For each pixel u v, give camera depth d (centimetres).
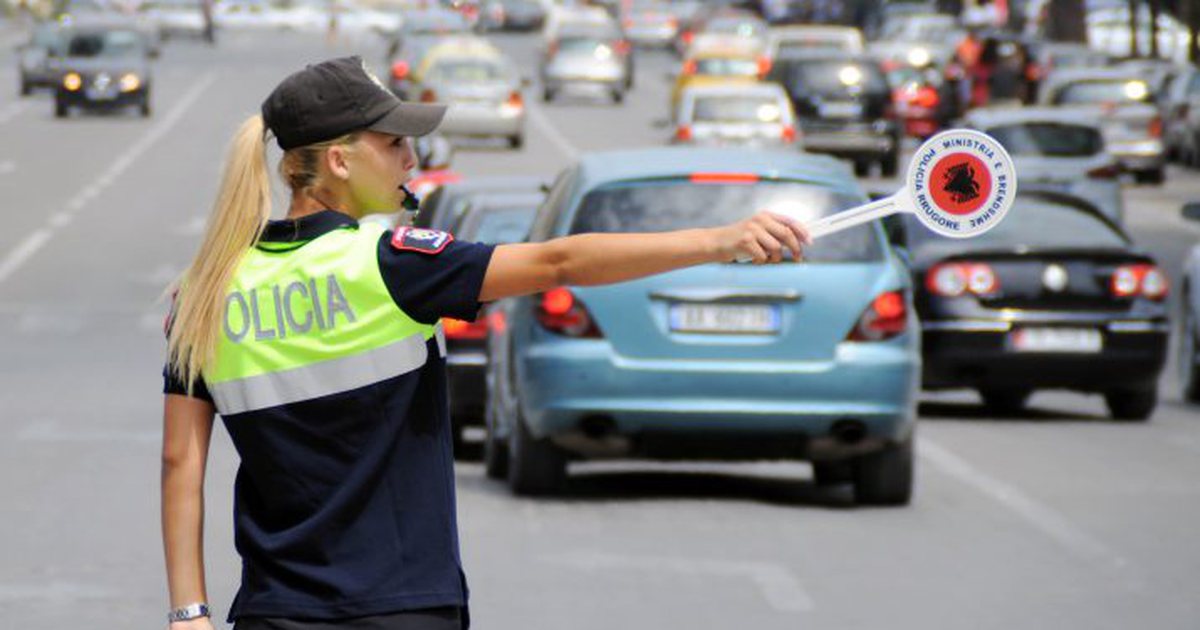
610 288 2625
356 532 938
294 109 946
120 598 2105
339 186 959
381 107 952
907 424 2669
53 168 10594
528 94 15512
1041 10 17775
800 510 2695
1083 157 6931
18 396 3956
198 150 11500
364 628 934
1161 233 8125
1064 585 2198
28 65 15225
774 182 2667
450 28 16962
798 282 2627
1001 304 3688
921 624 1991
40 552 2352
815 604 2081
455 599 944
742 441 2645
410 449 943
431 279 934
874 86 9462
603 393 2616
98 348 4894
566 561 2302
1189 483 2966
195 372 949
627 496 2805
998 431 3631
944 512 2691
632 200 2655
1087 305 3697
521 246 930
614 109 14400
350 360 937
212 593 2148
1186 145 10844
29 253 7369
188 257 7275
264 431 942
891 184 9344
